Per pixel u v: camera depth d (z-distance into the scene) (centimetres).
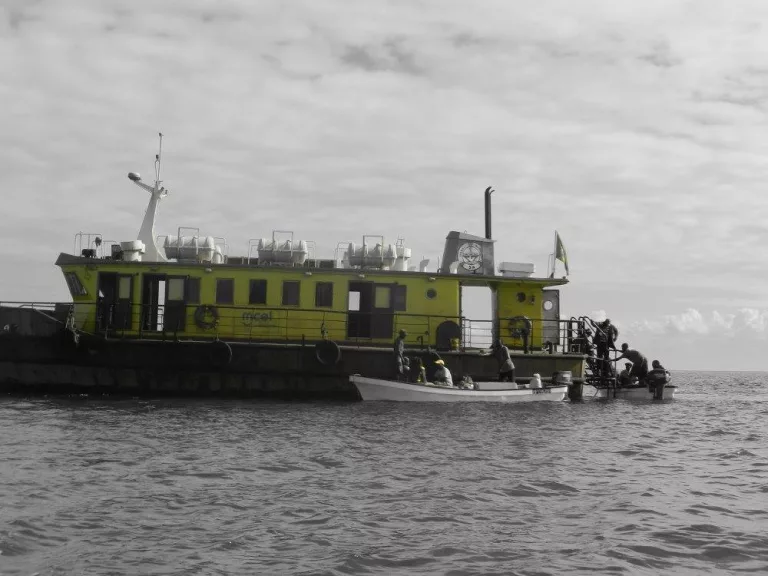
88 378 2858
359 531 1157
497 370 3011
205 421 2308
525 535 1152
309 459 1733
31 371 2855
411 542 1106
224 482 1471
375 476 1563
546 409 2895
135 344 2847
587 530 1186
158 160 3225
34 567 968
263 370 2866
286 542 1095
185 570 971
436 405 2802
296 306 3009
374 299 3045
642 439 2291
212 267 2981
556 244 3262
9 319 2852
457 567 1004
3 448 1756
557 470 1689
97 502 1281
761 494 1495
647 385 3919
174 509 1256
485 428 2325
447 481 1529
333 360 2877
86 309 2980
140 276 2973
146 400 2795
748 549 1098
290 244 3069
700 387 7256
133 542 1075
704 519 1267
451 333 3025
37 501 1270
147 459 1677
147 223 3195
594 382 3828
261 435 2066
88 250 3055
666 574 994
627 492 1474
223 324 2975
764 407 3772
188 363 2853
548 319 3166
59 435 1969
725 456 2008
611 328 3803
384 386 2806
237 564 999
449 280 3083
